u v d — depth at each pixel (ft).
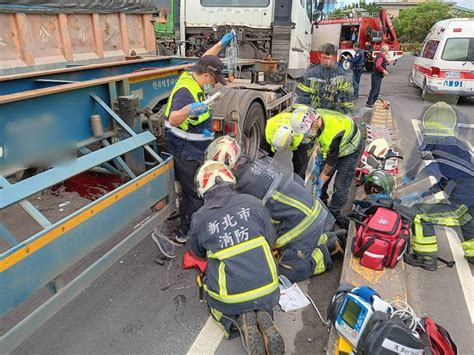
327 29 58.44
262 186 9.52
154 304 9.73
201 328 9.00
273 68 20.84
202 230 7.98
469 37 32.83
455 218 10.76
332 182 16.76
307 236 9.78
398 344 6.79
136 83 11.60
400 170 17.48
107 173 12.56
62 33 12.12
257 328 7.56
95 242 7.67
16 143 7.95
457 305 9.85
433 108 10.98
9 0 10.34
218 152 9.49
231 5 22.39
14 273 5.98
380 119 27.76
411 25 152.56
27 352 8.25
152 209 10.38
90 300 9.84
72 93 9.12
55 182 7.42
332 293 10.20
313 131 10.97
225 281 7.63
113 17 14.25
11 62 10.68
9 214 12.61
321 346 8.54
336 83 15.62
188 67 14.14
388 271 10.24
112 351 8.32
